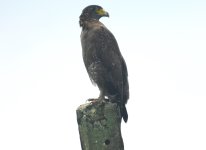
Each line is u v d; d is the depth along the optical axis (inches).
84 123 365.4
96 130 362.6
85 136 364.8
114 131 363.9
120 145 363.9
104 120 363.3
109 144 362.0
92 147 362.6
